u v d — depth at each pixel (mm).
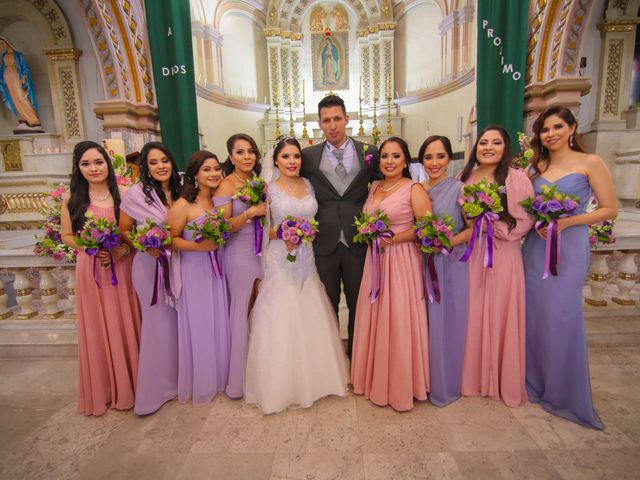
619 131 5371
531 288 2127
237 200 2223
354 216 2311
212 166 2164
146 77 5148
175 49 4996
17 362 2900
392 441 1887
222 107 8539
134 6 4848
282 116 9984
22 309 3211
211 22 8227
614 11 5230
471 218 2051
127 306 2182
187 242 2105
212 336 2246
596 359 2658
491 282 2121
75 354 2961
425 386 2145
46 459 1841
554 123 1962
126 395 2193
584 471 1667
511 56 4605
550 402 2086
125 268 2182
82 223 2121
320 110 2301
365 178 2355
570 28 4219
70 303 3299
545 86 4516
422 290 2141
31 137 5961
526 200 1943
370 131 9898
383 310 2109
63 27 5672
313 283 2277
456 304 2131
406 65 9555
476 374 2227
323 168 2324
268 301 2184
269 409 2094
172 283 2162
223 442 1919
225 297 2303
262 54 9969
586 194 1973
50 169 5906
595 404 2148
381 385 2135
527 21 4469
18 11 5672
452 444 1854
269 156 2303
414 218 2135
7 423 2143
